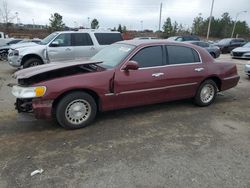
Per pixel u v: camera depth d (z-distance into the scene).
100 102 4.93
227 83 6.55
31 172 3.45
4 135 4.55
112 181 3.29
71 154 3.93
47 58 10.73
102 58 5.57
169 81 5.55
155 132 4.78
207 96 6.37
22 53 10.55
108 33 11.56
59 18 56.12
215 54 19.94
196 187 3.19
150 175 3.42
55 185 3.20
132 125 5.09
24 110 4.72
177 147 4.20
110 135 4.62
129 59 5.14
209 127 5.08
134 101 5.27
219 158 3.88
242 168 3.62
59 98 4.62
